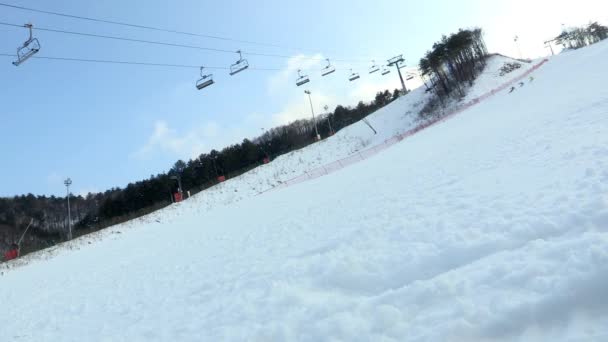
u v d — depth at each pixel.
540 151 7.57
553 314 2.45
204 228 16.12
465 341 2.51
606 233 3.20
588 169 5.23
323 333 3.28
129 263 12.04
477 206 5.45
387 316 3.15
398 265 4.23
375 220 6.65
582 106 10.77
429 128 32.59
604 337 2.08
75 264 16.95
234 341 3.76
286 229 8.99
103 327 5.68
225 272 6.74
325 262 5.16
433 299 3.19
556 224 3.83
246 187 42.25
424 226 5.32
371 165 19.69
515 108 20.45
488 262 3.52
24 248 38.88
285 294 4.53
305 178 32.22
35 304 9.35
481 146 10.93
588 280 2.57
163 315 5.39
